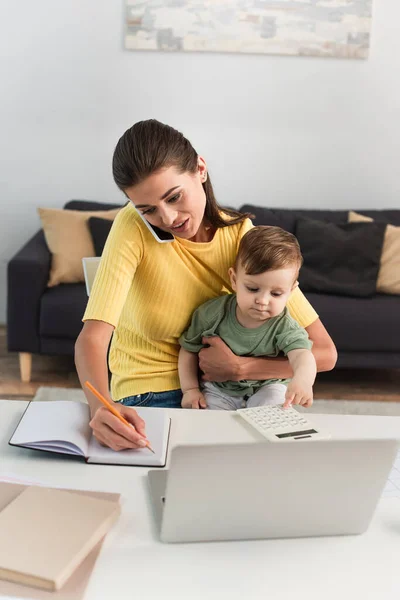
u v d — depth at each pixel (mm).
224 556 1035
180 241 1607
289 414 1428
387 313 3338
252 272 1575
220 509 1039
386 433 1414
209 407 1672
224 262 1666
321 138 4059
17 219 4062
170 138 1409
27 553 962
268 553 1051
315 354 1684
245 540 1081
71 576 952
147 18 3842
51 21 3834
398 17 3936
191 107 3980
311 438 1326
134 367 1698
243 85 3967
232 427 1393
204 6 3844
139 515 1117
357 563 1037
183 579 975
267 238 1589
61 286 3430
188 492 1010
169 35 3867
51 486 1173
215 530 1061
